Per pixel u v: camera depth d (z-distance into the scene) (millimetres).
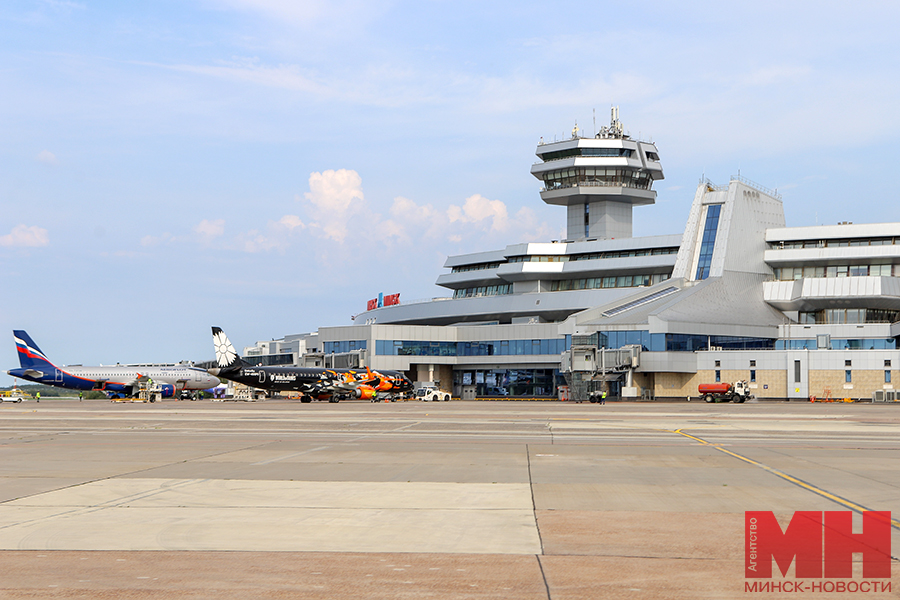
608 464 29391
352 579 12680
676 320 119688
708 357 121500
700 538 15867
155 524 17406
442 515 18531
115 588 12172
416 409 81250
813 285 137875
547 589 12055
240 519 18016
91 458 31281
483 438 41781
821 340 127188
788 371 118562
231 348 103500
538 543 15406
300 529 16844
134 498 21062
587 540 15688
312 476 25672
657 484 23859
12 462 29844
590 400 109750
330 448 35719
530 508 19500
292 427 50594
